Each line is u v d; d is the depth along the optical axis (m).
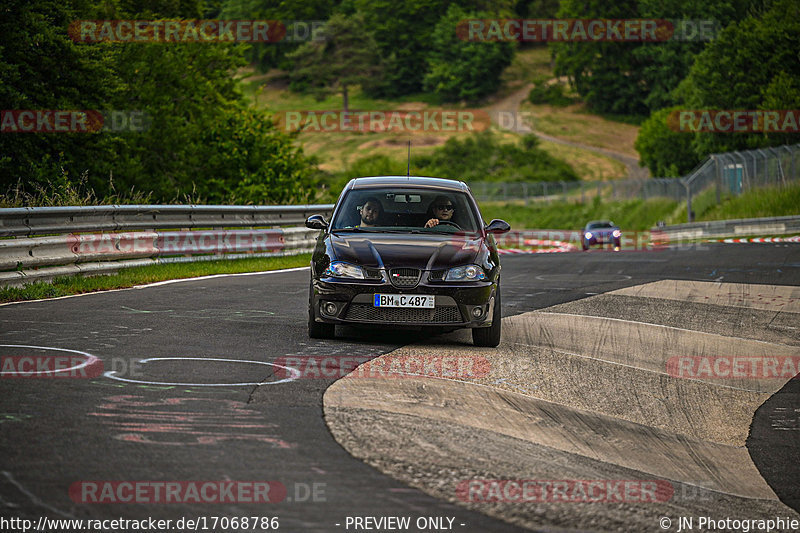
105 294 37.19
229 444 15.98
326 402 19.56
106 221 46.34
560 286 49.62
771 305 42.91
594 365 26.98
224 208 57.97
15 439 15.52
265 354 24.81
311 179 124.62
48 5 88.31
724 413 23.12
